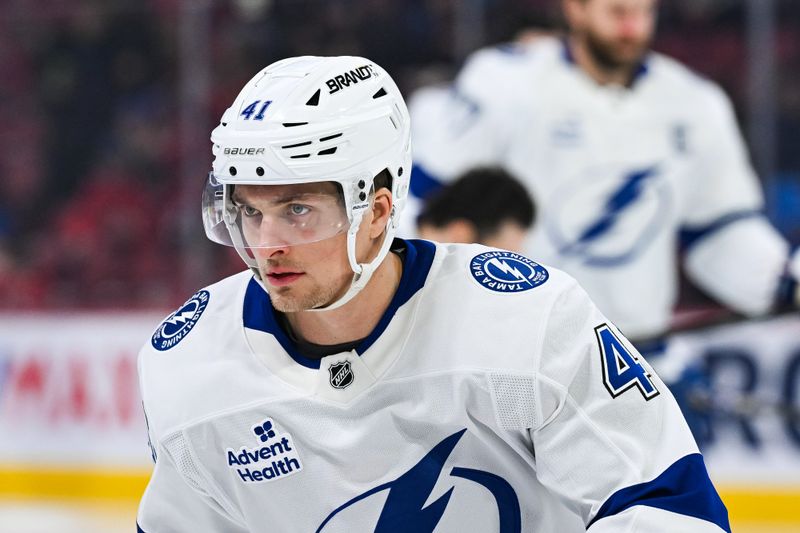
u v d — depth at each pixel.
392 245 4.57
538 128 10.67
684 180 10.76
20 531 15.60
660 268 10.88
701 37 15.97
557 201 10.74
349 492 4.46
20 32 19.02
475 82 10.80
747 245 10.66
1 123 19.09
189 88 17.38
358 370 4.34
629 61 10.58
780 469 14.15
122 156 18.81
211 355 4.52
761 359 14.20
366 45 17.19
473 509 4.52
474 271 4.42
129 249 18.38
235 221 4.17
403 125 4.38
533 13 12.02
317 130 4.03
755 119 15.01
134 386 17.16
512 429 4.28
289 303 4.15
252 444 4.47
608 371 4.21
